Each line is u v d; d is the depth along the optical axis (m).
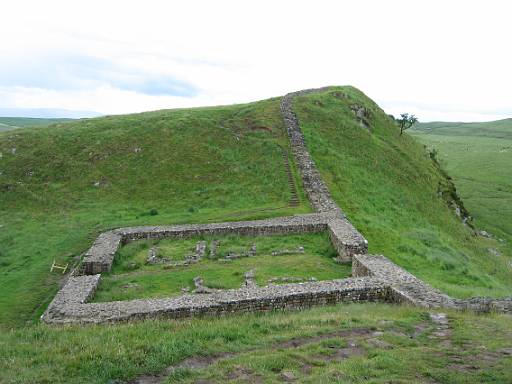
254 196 44.69
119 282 26.05
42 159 54.69
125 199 47.25
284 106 65.00
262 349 13.82
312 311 18.92
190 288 24.47
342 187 45.09
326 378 11.27
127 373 12.10
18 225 41.91
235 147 54.47
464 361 12.40
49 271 30.33
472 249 49.28
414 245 36.03
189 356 13.34
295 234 33.97
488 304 19.30
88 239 37.09
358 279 22.69
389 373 11.59
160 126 60.28
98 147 56.47
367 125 68.00
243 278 25.78
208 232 34.41
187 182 49.00
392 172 55.19
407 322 16.36
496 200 89.44
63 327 16.95
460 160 136.38
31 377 11.70
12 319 22.66
